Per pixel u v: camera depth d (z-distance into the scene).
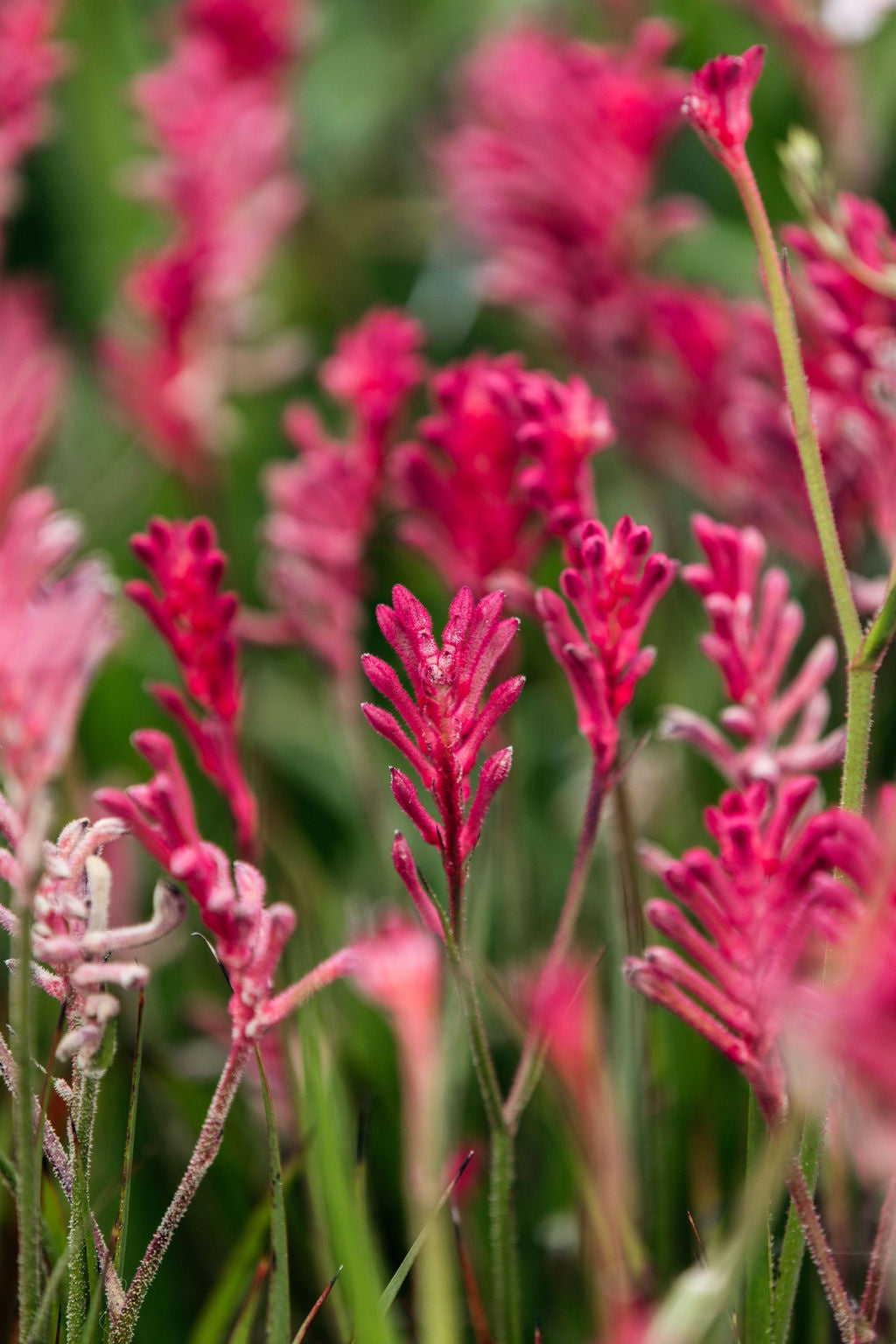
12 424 1.39
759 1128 1.13
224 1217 1.29
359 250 2.47
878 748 1.42
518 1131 1.31
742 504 1.46
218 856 1.12
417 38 2.66
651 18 2.31
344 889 1.48
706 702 1.53
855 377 1.26
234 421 1.85
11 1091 1.12
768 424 1.36
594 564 1.13
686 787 1.46
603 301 1.55
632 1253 1.22
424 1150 1.27
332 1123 1.16
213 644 1.18
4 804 1.10
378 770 1.51
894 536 1.27
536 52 1.57
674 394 1.50
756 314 1.36
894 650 1.44
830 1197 1.21
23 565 1.14
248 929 1.12
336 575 1.39
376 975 1.29
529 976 1.32
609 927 1.31
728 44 2.19
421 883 1.11
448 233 2.25
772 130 2.12
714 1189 1.28
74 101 2.50
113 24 2.54
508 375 1.24
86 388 2.28
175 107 1.72
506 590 1.25
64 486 2.12
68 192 2.51
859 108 1.93
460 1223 1.24
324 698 1.66
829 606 1.44
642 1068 1.24
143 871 1.41
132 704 1.67
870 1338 1.11
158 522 1.18
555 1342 1.27
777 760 1.20
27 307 1.97
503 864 1.36
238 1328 1.16
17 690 1.08
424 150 2.33
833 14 1.72
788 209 2.10
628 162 1.51
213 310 1.76
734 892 1.10
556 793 1.59
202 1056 1.38
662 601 1.55
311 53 2.25
